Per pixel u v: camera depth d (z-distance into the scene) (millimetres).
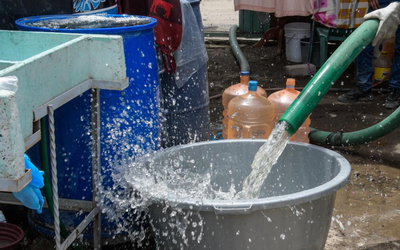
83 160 2369
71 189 2420
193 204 1846
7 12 2596
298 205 1900
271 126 3117
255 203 1807
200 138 3402
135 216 2477
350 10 5309
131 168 2225
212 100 4859
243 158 2607
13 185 1363
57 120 2328
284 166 2566
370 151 3686
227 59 6434
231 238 1920
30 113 1659
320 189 1919
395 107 4469
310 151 2463
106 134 2350
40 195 1730
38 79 1698
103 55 2078
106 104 2311
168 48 2924
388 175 3307
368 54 4539
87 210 2365
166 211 2002
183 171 2506
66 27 2381
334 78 2408
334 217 2793
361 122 4223
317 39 5898
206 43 7242
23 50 2236
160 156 2387
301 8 5535
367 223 2732
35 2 2672
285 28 6270
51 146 1835
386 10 2652
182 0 3027
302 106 2314
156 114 2594
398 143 3812
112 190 2420
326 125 4180
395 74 4398
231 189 2617
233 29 7172
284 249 1981
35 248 2477
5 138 1326
